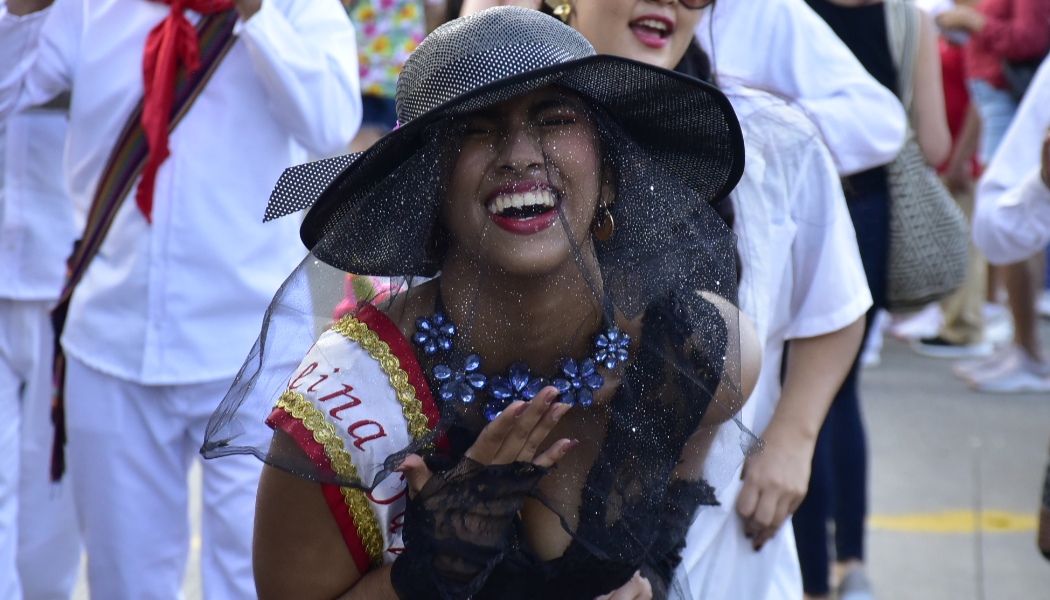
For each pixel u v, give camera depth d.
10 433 7.72
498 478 3.77
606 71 3.69
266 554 4.06
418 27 13.88
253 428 3.86
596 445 4.05
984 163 15.93
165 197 6.70
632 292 4.02
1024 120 7.55
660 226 4.02
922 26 8.75
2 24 6.73
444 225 3.94
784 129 5.49
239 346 6.93
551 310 3.95
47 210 7.86
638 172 3.96
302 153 7.32
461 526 3.78
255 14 6.57
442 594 3.77
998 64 15.33
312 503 3.94
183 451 7.15
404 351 3.87
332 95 6.85
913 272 8.40
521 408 3.73
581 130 3.87
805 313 5.73
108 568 7.08
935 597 9.58
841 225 5.68
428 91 3.82
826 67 6.56
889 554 10.40
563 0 5.46
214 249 6.77
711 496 4.23
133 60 6.72
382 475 3.69
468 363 3.89
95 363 6.84
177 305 6.78
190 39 6.62
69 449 7.10
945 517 11.27
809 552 8.18
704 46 5.97
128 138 6.73
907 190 8.37
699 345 4.09
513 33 3.79
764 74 6.38
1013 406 14.73
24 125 7.75
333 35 7.11
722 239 4.14
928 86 8.82
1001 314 18.67
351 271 3.93
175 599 7.30
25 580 8.27
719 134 4.05
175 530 7.19
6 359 7.86
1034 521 11.17
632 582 4.14
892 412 14.47
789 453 5.57
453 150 3.79
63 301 7.04
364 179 3.87
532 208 3.81
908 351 17.34
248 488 7.03
